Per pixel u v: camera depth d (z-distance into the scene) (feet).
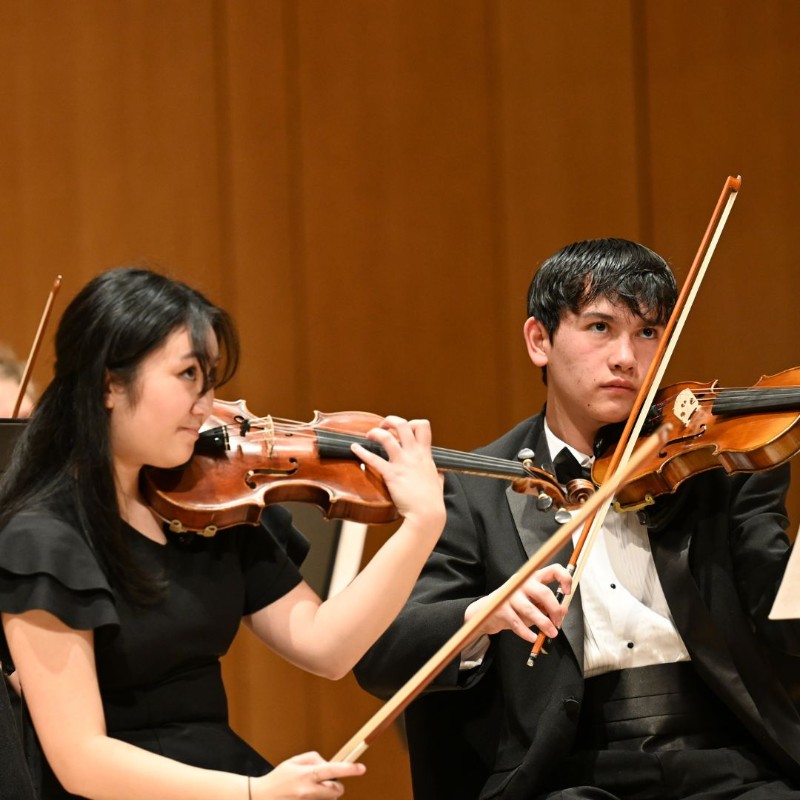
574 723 26.78
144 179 54.44
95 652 22.91
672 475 27.48
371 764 53.47
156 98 54.60
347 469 25.99
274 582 25.62
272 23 54.60
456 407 54.13
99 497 22.94
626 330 28.68
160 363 23.04
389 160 54.65
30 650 21.88
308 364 54.54
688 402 28.14
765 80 51.47
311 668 24.90
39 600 21.76
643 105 52.85
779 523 28.71
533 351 30.48
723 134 51.93
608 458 28.76
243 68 54.49
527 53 53.93
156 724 23.49
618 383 28.40
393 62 54.65
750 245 51.57
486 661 28.12
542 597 25.40
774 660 28.53
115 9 54.60
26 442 23.65
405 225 54.60
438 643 27.20
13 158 54.34
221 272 54.49
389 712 21.39
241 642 54.08
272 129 54.60
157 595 23.08
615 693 27.71
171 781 21.35
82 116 54.54
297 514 33.88
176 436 23.32
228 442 25.72
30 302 54.24
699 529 28.60
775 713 27.14
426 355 54.39
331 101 54.70
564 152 53.57
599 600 28.27
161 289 23.54
